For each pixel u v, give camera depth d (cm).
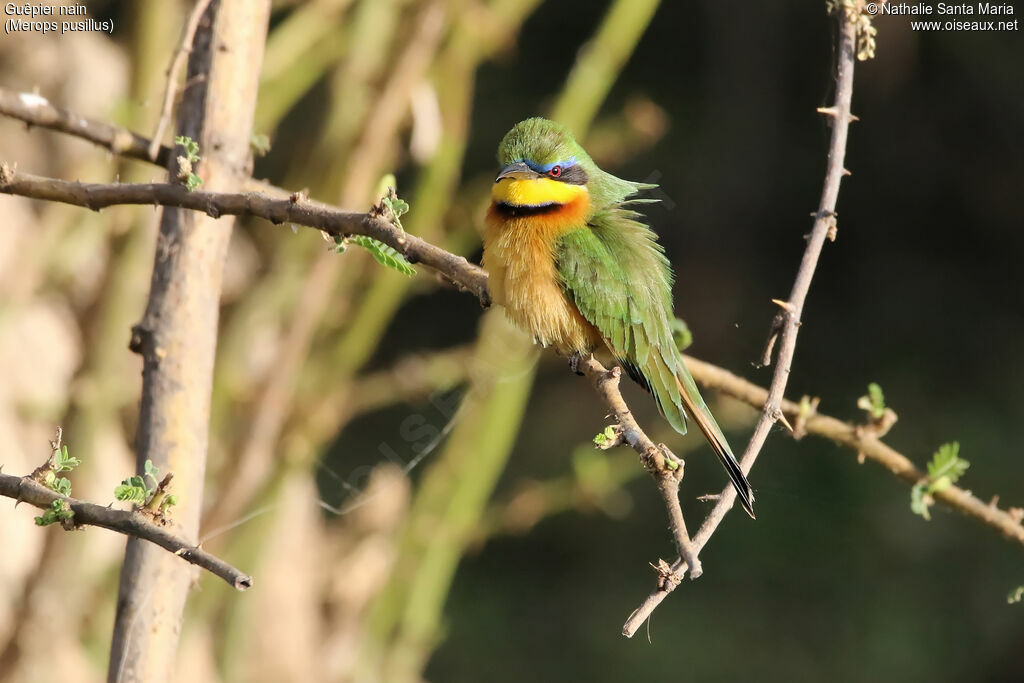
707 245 2942
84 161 1015
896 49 2681
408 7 998
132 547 585
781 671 2114
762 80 2998
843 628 2159
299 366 969
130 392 994
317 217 564
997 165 2747
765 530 2309
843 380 2658
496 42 1021
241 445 947
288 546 1129
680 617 2225
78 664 952
